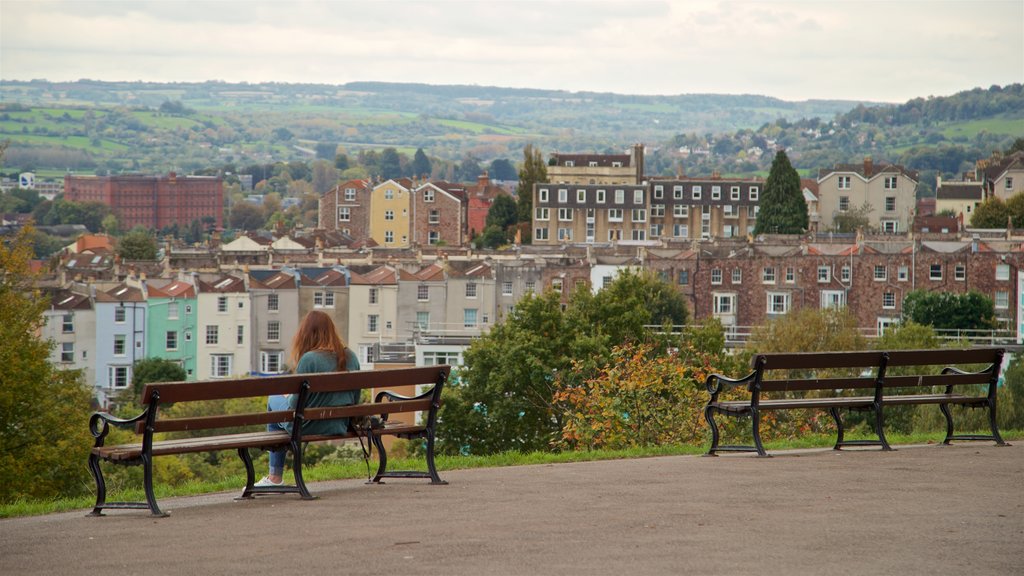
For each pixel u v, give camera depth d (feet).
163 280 394.32
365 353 402.11
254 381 45.09
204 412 244.01
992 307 366.22
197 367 387.55
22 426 124.36
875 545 35.78
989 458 55.26
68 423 126.31
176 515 42.98
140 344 376.48
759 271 419.33
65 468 122.11
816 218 636.07
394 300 404.98
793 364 57.16
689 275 420.36
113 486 122.52
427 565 33.65
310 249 509.35
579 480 49.29
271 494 47.98
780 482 47.88
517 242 530.68
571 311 172.24
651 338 169.58
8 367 122.31
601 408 82.69
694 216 653.71
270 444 46.65
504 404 159.12
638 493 45.52
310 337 49.19
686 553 34.81
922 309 366.43
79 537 39.01
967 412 144.15
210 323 388.57
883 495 44.57
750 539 36.68
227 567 33.91
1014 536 37.04
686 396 81.97
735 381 57.62
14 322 141.79
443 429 161.07
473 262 421.18
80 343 368.07
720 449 58.44
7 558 35.70
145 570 33.76
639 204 648.38
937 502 43.04
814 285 417.08
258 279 402.72
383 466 51.08
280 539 37.76
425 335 291.58
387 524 39.96
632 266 415.64
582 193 648.38
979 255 405.80
